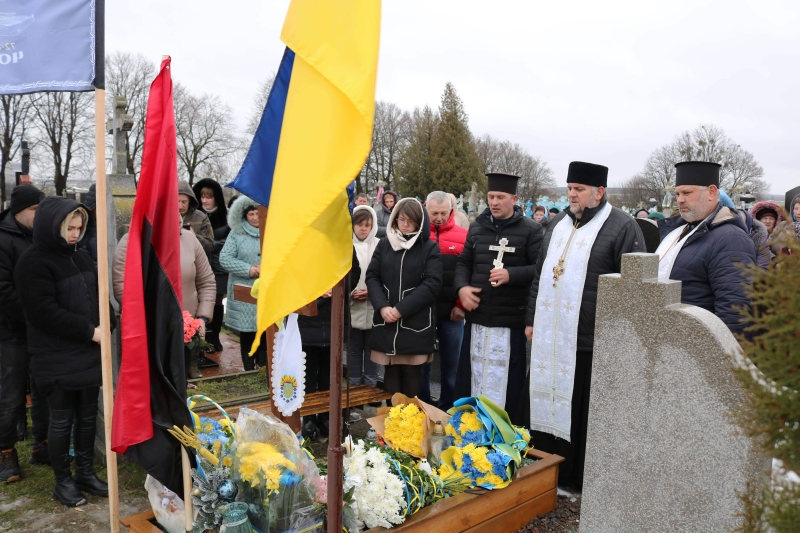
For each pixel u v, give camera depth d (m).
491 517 3.32
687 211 3.79
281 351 3.66
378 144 47.34
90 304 3.87
